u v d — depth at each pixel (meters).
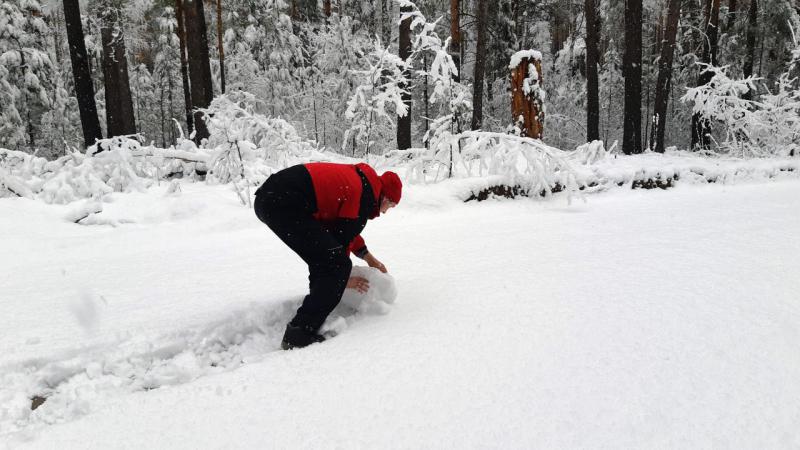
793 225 4.18
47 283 3.50
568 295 2.62
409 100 12.02
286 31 20.19
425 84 14.01
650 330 2.13
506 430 1.50
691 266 3.04
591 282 2.82
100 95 21.77
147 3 15.92
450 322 2.37
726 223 4.45
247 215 5.57
